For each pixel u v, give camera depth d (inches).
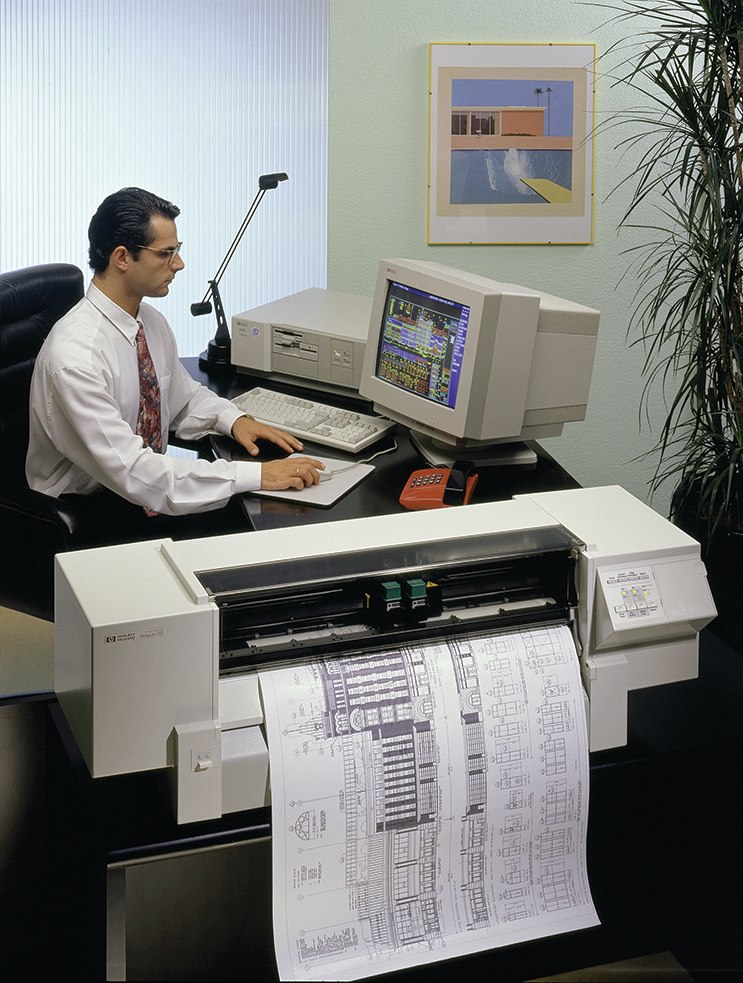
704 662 84.4
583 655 71.4
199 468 102.0
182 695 62.7
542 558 73.3
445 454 107.7
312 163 192.2
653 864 76.5
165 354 116.3
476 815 68.9
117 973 66.4
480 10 142.9
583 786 70.8
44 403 106.6
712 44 113.0
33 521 104.3
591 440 159.8
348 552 69.4
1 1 177.6
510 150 147.3
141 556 69.5
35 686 125.1
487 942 69.0
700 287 112.3
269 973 71.6
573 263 152.2
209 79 186.2
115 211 105.7
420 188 148.9
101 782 69.8
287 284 197.3
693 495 119.2
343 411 116.4
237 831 66.2
